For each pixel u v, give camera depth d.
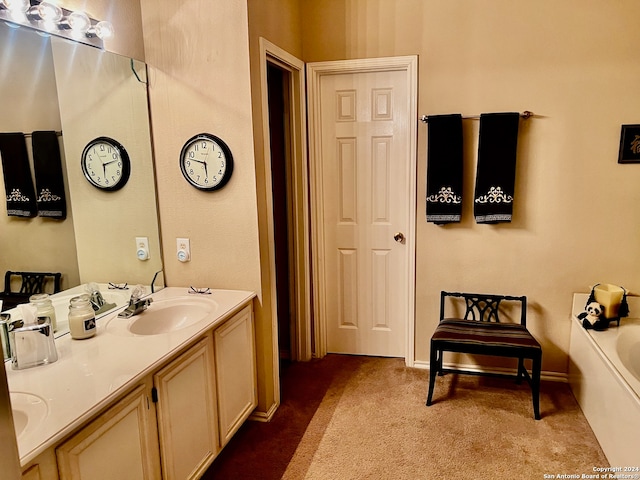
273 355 2.53
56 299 1.87
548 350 2.84
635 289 2.67
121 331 1.82
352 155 3.05
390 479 2.01
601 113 2.56
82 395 1.30
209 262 2.39
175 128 2.31
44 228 1.80
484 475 2.02
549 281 2.77
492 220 2.69
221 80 2.20
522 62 2.61
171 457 1.65
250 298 2.28
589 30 2.51
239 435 2.37
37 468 1.10
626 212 2.62
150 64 2.29
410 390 2.78
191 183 2.32
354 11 2.82
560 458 2.12
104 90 2.04
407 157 2.88
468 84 2.70
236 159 2.24
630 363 2.22
